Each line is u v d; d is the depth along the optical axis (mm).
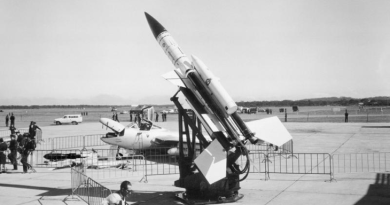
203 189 10844
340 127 41531
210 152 10016
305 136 31281
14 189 12961
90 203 10656
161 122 57406
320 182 13422
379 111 102875
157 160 20000
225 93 10344
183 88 11344
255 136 10492
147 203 10906
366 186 12617
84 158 18531
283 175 14898
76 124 57938
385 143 25453
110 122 20406
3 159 16766
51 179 14820
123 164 17594
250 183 13453
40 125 55031
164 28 14617
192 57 11391
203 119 10758
